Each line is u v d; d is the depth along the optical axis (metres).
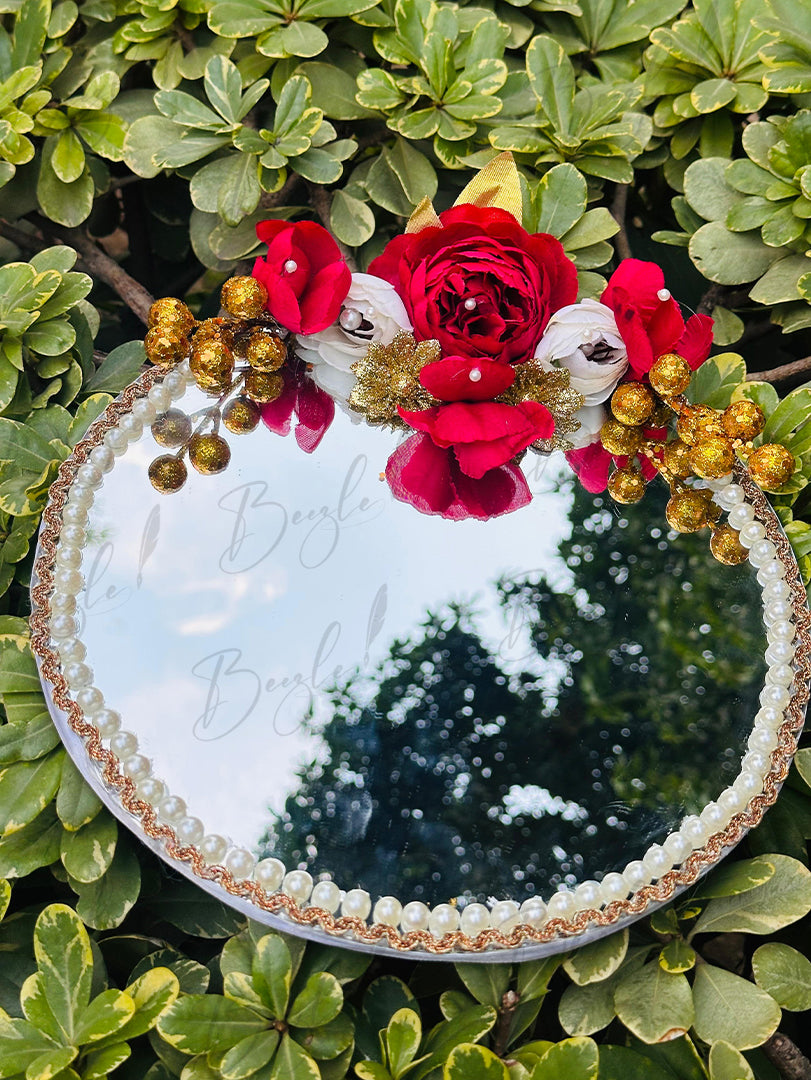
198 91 0.91
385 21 0.87
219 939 0.69
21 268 0.75
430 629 0.65
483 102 0.83
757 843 0.66
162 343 0.69
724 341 0.83
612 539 0.69
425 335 0.69
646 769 0.62
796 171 0.80
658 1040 0.55
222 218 0.80
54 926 0.58
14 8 0.88
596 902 0.59
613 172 0.84
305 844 0.59
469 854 0.60
